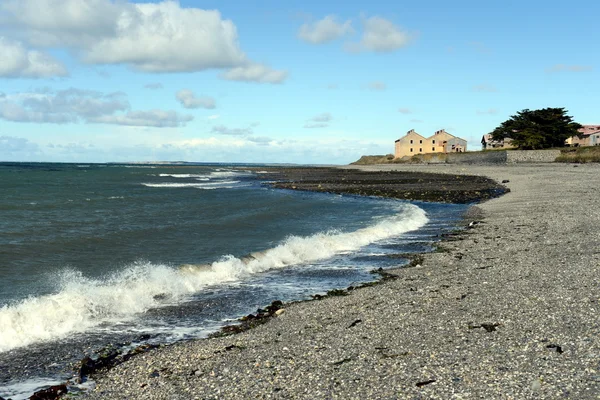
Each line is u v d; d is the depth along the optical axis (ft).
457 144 508.53
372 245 67.46
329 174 344.49
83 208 112.68
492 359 23.09
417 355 24.63
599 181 147.64
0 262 53.36
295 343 28.37
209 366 25.46
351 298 39.11
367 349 26.22
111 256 58.34
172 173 418.51
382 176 278.46
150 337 32.30
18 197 137.18
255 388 22.09
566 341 24.68
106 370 26.32
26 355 29.04
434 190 160.97
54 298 39.09
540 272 42.52
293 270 53.36
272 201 135.44
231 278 49.88
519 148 341.41
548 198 109.60
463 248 60.29
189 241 69.26
